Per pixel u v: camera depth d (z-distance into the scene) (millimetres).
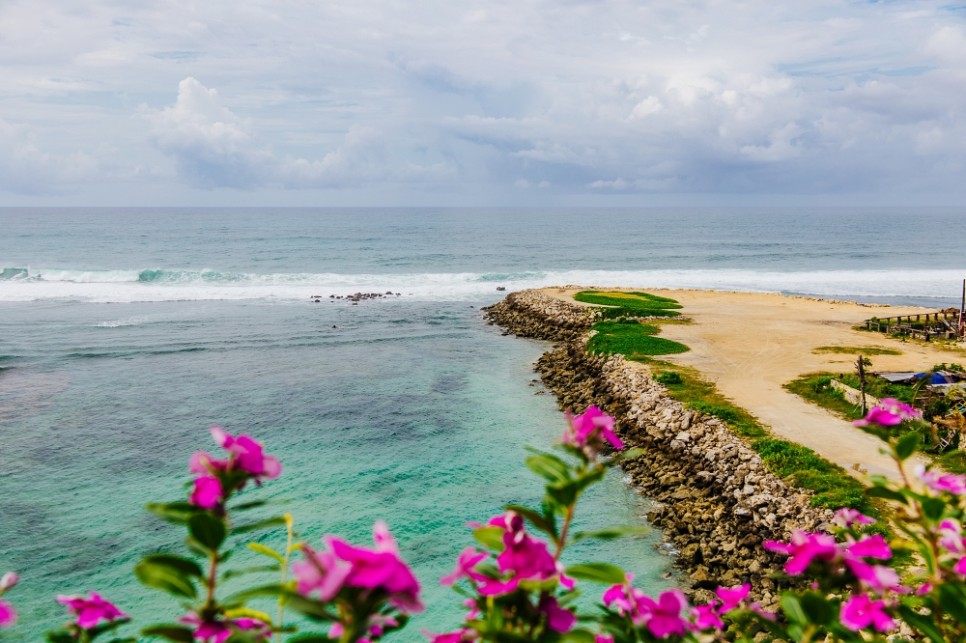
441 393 29953
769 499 16781
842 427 21406
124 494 19359
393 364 35312
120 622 2588
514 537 2242
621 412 25672
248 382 31422
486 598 2352
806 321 42000
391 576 1577
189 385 30781
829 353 32375
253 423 25578
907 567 11453
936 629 2482
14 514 18047
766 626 2865
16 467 21141
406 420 26125
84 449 22734
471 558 2359
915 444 2928
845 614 2576
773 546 2598
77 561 15820
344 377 32531
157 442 23438
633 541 16422
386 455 22469
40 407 27156
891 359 30734
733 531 16188
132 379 31750
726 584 14273
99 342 39750
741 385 26828
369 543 16516
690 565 15305
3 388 29891
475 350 38844
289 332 43438
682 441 21375
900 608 2539
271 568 2289
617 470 20859
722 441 20594
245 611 2424
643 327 39531
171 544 16641
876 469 17594
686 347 33844
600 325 40344
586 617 2613
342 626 1714
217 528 2041
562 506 2385
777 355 32156
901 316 40625
